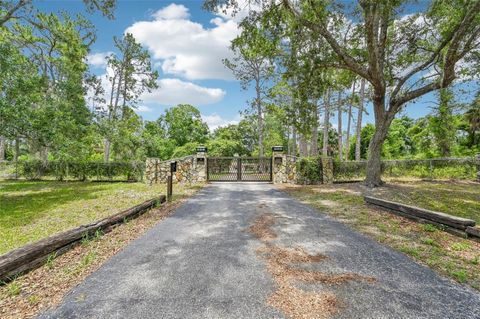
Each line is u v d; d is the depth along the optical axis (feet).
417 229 16.11
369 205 23.68
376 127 36.19
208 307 7.84
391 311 7.66
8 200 26.81
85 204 24.53
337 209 22.48
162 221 18.40
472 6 24.79
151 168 44.29
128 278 9.76
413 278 9.76
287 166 44.75
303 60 32.94
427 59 36.14
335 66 33.63
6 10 34.42
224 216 19.98
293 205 24.53
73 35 49.39
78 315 7.50
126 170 47.47
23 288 9.01
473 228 13.97
